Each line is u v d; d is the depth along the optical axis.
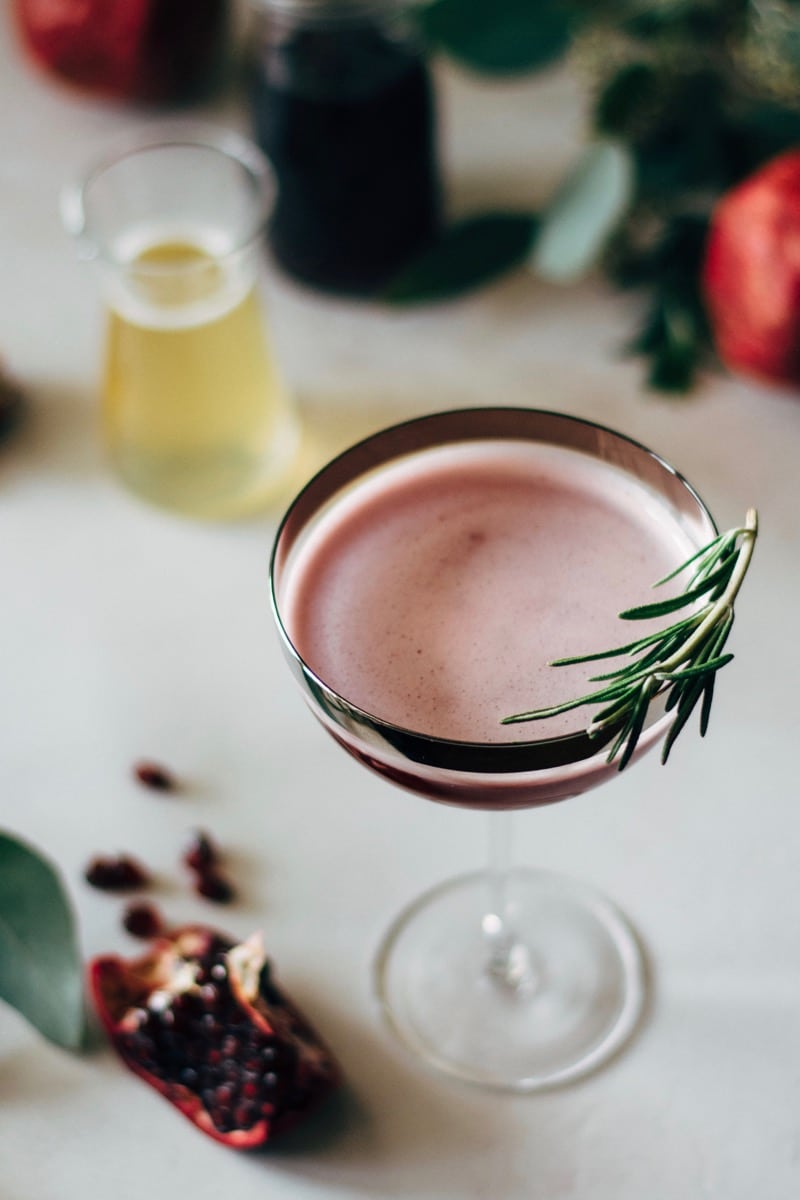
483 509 0.45
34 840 0.52
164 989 0.48
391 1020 0.49
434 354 0.63
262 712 0.54
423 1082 0.47
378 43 0.60
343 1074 0.48
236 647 0.56
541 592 0.44
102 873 0.51
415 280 0.62
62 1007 0.47
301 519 0.43
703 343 0.62
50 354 0.64
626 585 0.44
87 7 0.68
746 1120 0.46
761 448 0.59
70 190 0.69
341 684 0.42
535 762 0.39
